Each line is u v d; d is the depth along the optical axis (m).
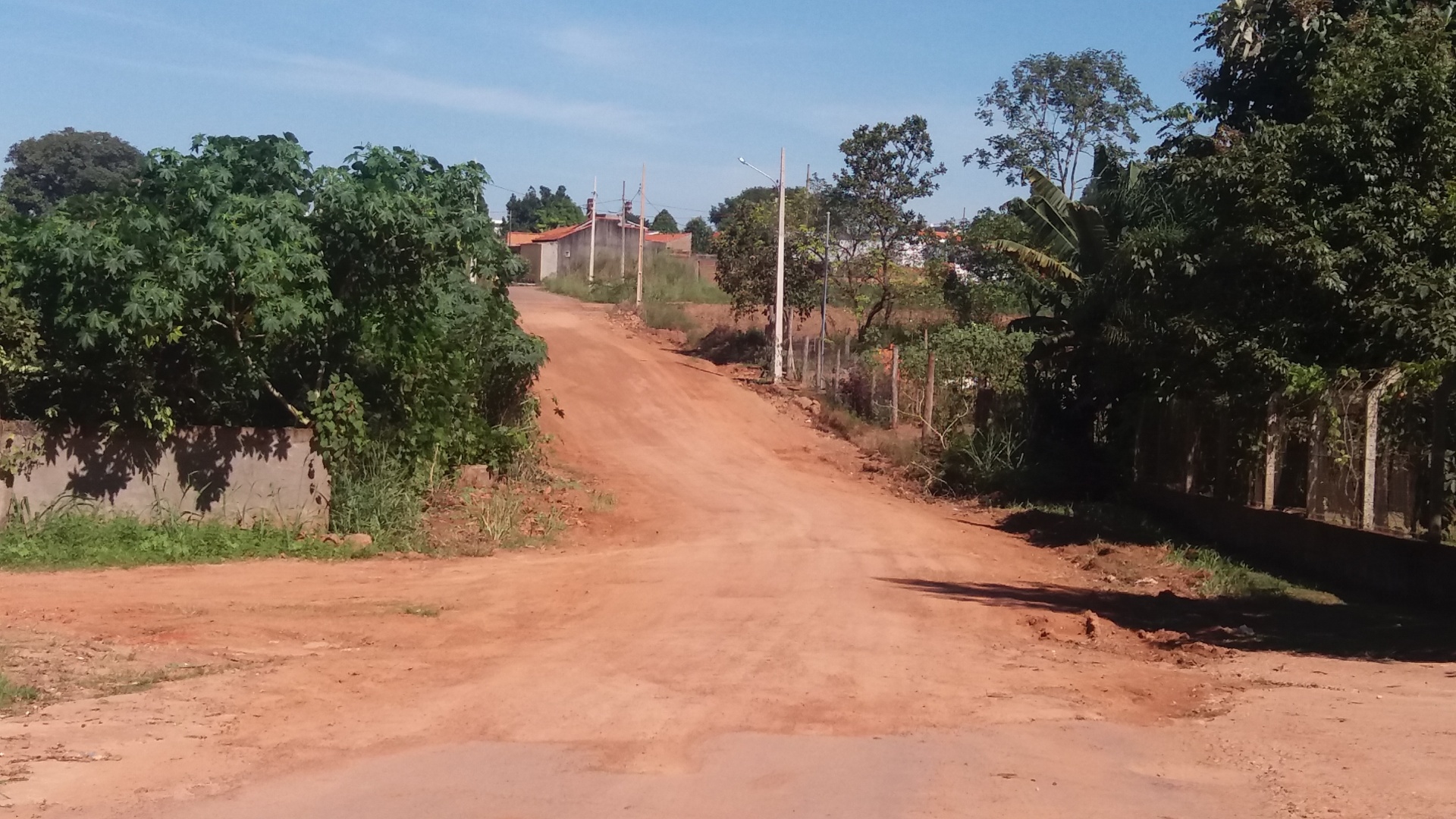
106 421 15.68
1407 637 11.34
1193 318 17.25
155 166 16.30
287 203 15.80
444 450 19.70
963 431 26.39
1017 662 10.05
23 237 14.88
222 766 6.64
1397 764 6.60
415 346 17.98
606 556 16.84
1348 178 15.90
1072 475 23.62
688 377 36.72
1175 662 10.21
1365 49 16.34
